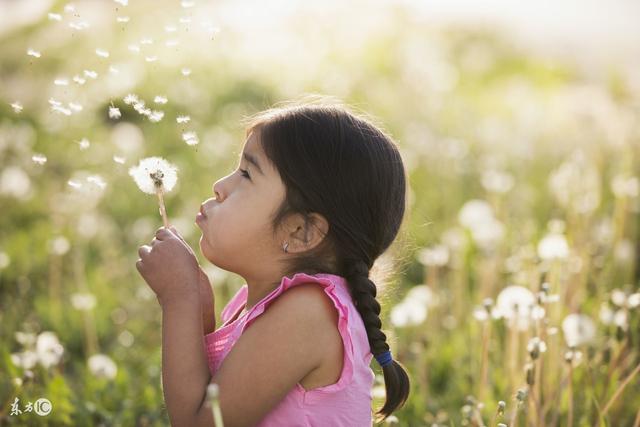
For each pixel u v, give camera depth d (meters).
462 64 13.97
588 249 4.31
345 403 2.17
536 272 3.46
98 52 2.37
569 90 12.15
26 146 7.36
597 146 6.23
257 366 2.09
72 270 5.41
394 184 2.33
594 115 7.11
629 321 3.45
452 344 4.13
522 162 7.38
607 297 3.97
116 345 4.45
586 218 4.70
